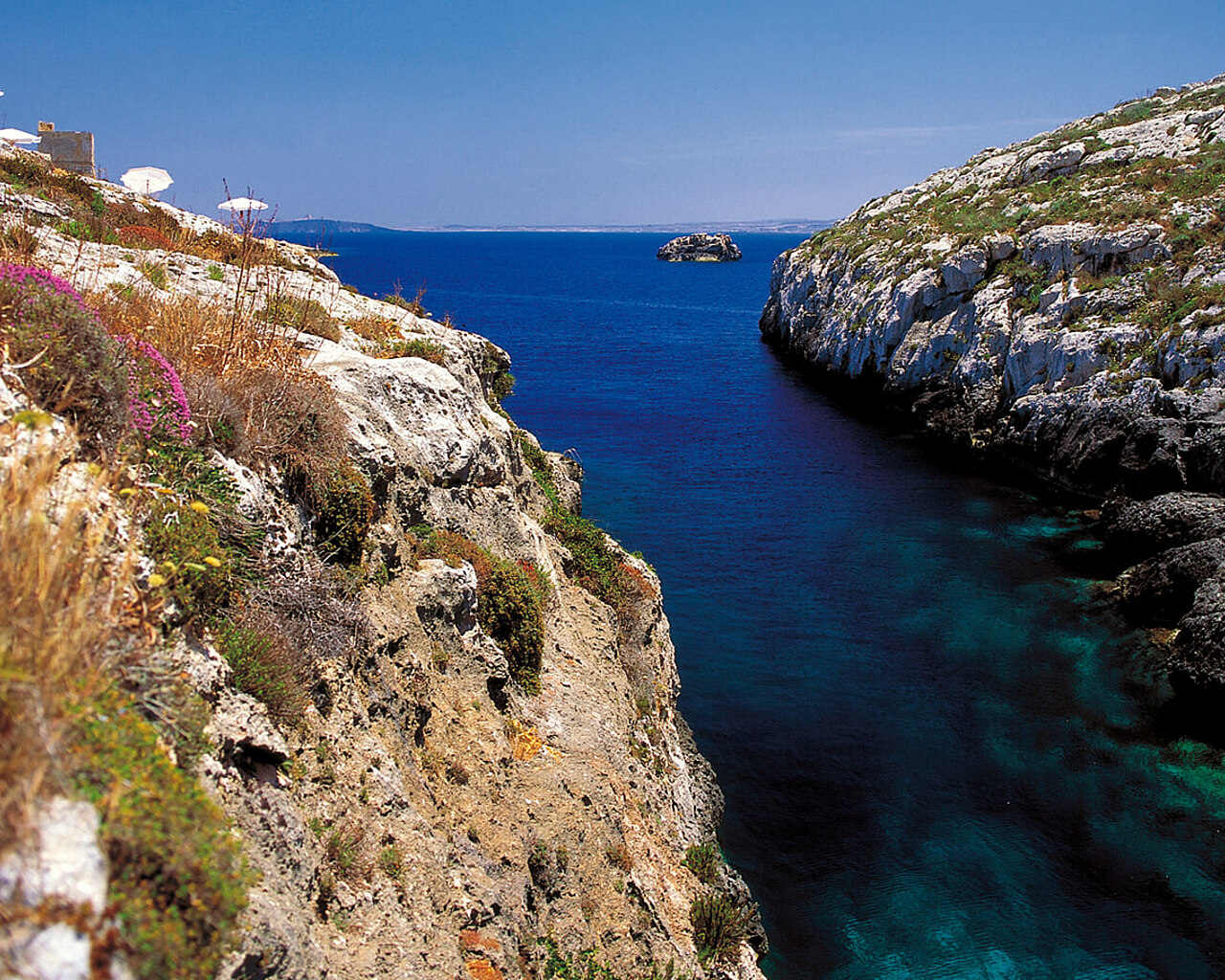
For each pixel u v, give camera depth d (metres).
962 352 64.81
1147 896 20.95
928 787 24.72
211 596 9.59
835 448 61.00
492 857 12.66
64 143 35.06
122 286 16.05
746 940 17.20
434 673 14.50
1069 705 28.42
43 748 5.12
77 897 4.77
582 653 20.47
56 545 6.43
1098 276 58.91
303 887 8.49
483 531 19.67
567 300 161.12
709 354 101.81
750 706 28.52
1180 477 41.75
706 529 44.53
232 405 12.14
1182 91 92.50
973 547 41.94
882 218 94.88
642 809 17.27
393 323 26.70
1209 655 27.53
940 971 19.02
